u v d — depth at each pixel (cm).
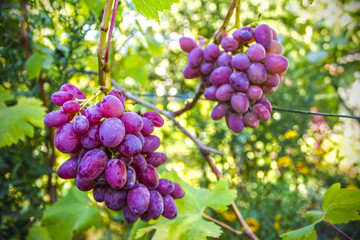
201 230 49
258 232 90
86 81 81
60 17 59
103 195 32
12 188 55
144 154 34
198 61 47
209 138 114
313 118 129
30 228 54
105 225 81
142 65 88
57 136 29
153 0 42
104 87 33
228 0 114
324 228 104
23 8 59
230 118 48
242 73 43
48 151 63
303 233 46
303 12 110
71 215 54
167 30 116
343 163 131
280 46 45
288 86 126
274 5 110
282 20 108
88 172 28
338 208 46
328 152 127
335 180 126
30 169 55
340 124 133
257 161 115
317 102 128
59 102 30
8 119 54
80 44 64
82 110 30
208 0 115
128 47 83
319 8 106
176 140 115
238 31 46
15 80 62
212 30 115
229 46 45
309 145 126
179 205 52
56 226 52
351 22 101
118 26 66
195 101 56
